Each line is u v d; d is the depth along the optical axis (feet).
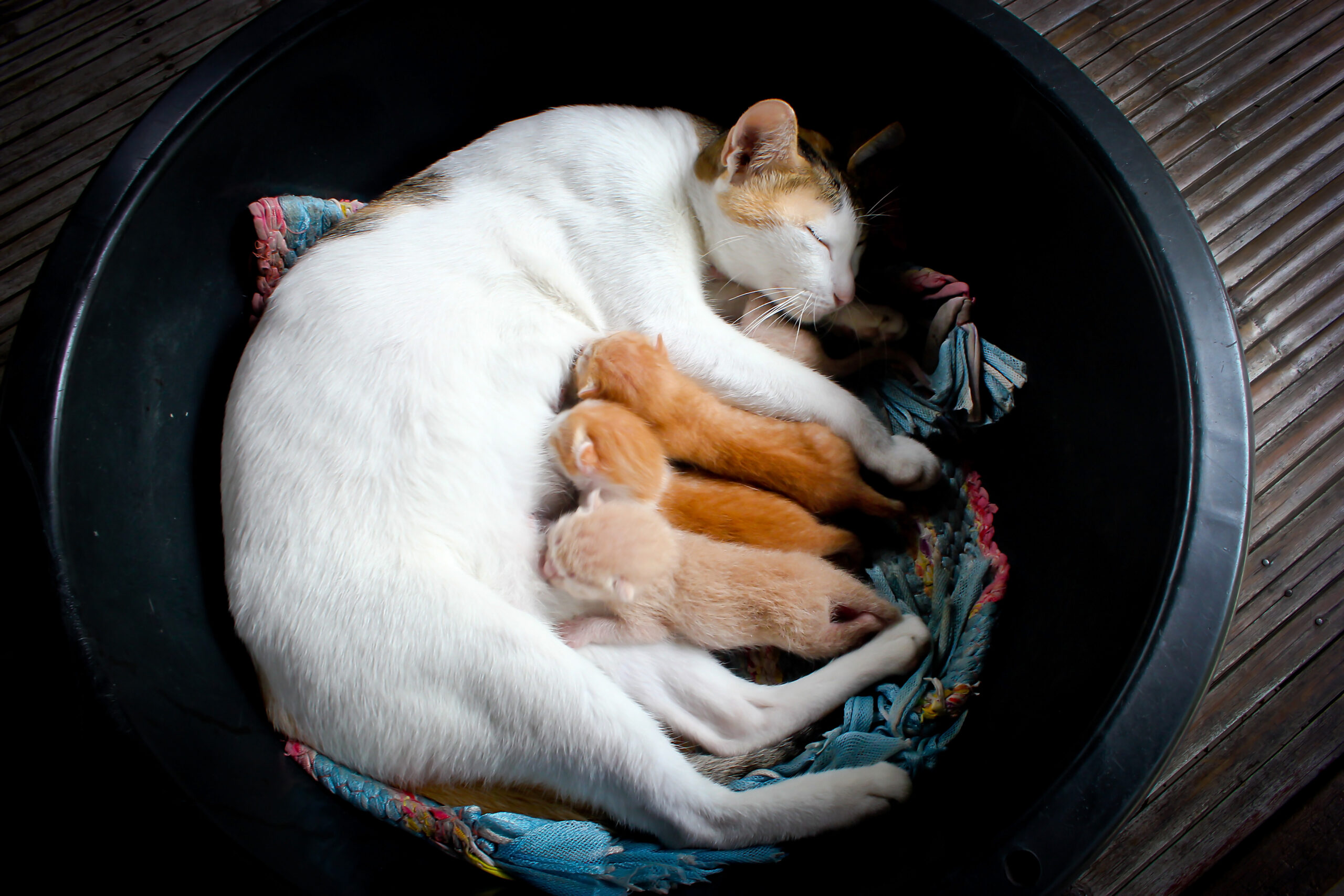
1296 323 6.26
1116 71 6.99
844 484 5.29
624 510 4.86
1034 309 5.26
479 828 4.13
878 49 5.36
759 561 4.89
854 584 5.03
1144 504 4.13
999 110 5.00
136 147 4.58
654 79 6.11
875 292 6.21
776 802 4.33
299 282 4.71
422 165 6.13
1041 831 3.36
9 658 4.59
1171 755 3.45
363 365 4.41
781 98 6.08
